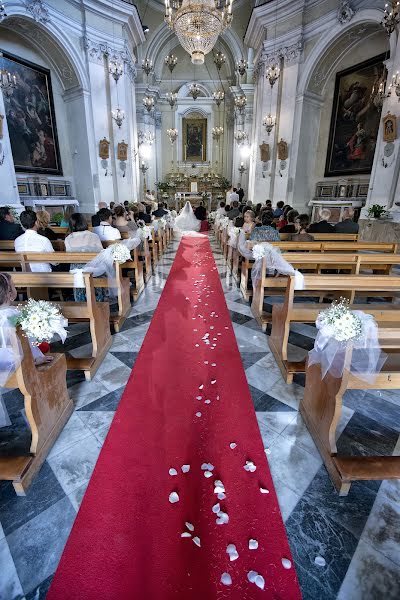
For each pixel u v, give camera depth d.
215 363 2.96
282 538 1.50
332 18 9.38
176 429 2.15
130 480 1.77
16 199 8.45
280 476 1.83
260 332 3.63
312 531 1.55
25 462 1.76
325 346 1.92
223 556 1.42
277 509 1.64
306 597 1.29
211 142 18.98
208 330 3.66
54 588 1.31
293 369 2.66
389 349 2.13
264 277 3.69
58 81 10.88
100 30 10.52
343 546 1.49
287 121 11.12
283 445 2.05
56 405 2.12
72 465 1.89
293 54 10.52
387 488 1.79
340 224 5.64
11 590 1.31
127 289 4.15
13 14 8.25
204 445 2.02
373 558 1.44
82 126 10.98
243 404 2.41
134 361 3.00
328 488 1.77
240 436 2.10
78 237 3.68
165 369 2.86
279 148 11.34
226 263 7.02
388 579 1.36
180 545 1.45
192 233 11.92
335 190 11.10
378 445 2.09
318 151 11.56
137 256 4.72
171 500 1.65
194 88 15.22
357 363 1.79
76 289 3.71
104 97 11.10
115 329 3.60
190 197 17.77
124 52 11.27
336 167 11.04
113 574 1.35
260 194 12.44
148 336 3.50
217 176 18.61
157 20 15.34
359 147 10.18
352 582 1.35
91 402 2.44
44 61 10.41
